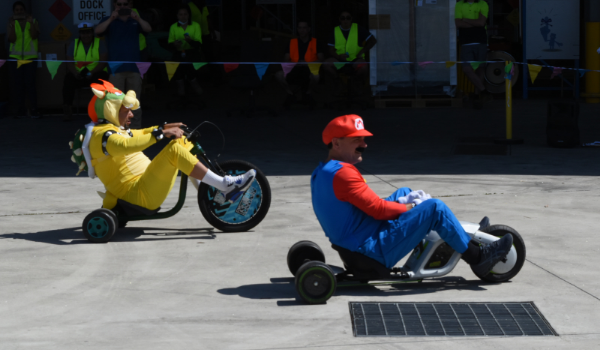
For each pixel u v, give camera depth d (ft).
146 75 57.00
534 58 51.34
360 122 13.97
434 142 34.60
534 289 14.51
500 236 14.99
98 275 15.74
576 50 50.93
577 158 29.81
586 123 40.11
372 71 47.91
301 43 46.06
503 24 61.21
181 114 45.27
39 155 32.24
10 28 43.75
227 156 31.55
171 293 14.51
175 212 19.43
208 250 17.76
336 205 13.91
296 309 13.51
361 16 66.80
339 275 14.51
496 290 14.49
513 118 42.24
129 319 13.06
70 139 36.76
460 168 28.09
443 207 13.87
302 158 31.09
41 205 22.77
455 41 47.39
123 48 37.52
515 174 26.71
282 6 68.74
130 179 19.01
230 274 15.78
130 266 16.43
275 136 37.09
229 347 11.73
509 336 12.12
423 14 47.29
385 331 12.37
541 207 21.59
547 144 33.12
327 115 44.62
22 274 15.78
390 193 23.72
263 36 65.57
